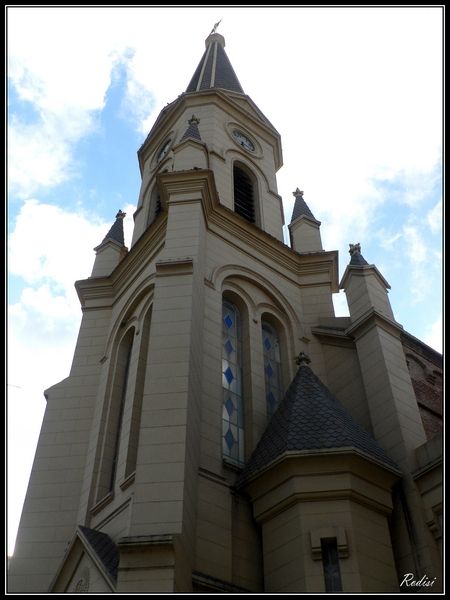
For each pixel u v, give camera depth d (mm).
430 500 15703
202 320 19125
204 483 15992
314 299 24516
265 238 24922
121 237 29359
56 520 18922
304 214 29219
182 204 21797
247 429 18953
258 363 20891
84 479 19469
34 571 17859
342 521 14555
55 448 20766
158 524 13156
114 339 22672
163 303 17875
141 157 33531
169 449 14414
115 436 20062
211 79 36094
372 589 13703
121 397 21109
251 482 16141
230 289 22250
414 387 21109
